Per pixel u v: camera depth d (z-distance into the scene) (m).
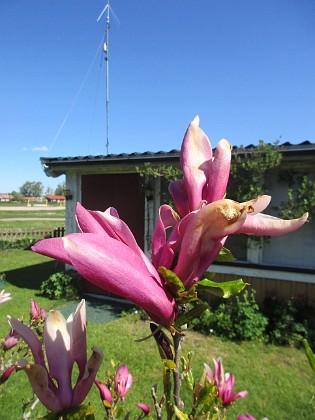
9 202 110.62
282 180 6.22
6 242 18.19
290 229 0.81
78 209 0.79
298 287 6.22
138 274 0.71
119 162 7.37
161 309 0.73
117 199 8.32
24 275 11.20
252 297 6.30
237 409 3.96
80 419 0.83
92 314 7.29
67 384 0.86
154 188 7.57
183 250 0.79
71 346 0.89
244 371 4.81
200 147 0.90
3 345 2.21
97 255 0.66
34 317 2.57
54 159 8.19
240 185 6.13
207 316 6.14
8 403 3.91
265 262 6.50
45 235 20.31
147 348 5.50
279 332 5.77
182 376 1.28
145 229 7.68
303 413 3.90
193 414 1.14
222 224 0.75
